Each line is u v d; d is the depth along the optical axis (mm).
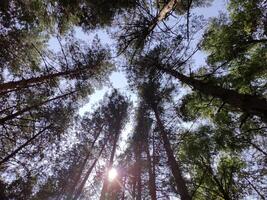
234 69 8219
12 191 11781
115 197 19344
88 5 9633
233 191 8008
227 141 8820
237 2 8242
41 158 13367
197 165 8969
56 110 13742
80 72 13734
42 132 13484
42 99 13492
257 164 8773
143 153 19969
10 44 11641
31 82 12078
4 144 12703
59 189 17578
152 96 14398
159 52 9414
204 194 8438
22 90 12773
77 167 20031
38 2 11148
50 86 13305
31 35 12281
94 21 10211
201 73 9320
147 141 18047
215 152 8828
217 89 7305
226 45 8312
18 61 12422
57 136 14031
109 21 9211
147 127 18422
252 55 8062
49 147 14008
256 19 7820
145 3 7742
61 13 11523
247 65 8039
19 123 12875
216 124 9297
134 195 18375
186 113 9891
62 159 17609
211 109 9367
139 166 18250
